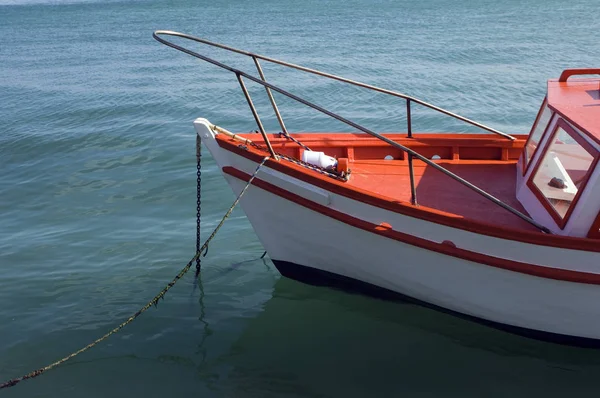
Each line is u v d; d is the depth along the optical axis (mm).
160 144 13977
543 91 17844
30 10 69812
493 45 26531
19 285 8211
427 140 8086
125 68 24688
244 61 24812
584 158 5871
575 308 6195
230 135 7148
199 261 8164
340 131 14828
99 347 6922
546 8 44844
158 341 7023
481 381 6297
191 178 11875
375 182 7395
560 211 6184
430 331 7059
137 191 11359
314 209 6703
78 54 29547
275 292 7918
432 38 29672
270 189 6816
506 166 8008
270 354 6754
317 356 6711
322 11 47594
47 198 11227
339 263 7145
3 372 6543
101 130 15305
